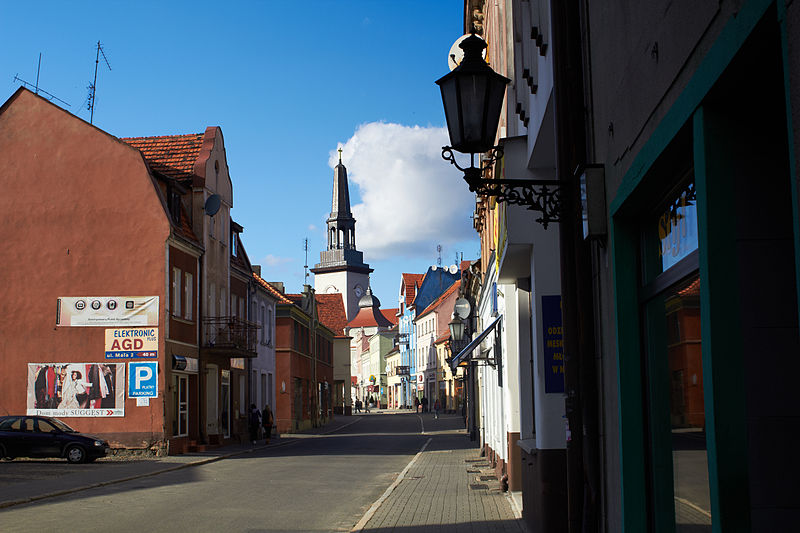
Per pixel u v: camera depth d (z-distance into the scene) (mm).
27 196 32406
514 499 16609
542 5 8680
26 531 12695
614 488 5977
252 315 46594
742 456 3473
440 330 96750
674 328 4973
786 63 2703
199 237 36344
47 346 31625
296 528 13359
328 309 107188
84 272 31922
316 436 50531
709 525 4340
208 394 38031
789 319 3477
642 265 5723
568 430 6551
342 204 161250
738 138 3549
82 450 27766
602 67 6086
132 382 31312
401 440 44312
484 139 6379
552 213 6676
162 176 33250
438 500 17188
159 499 17453
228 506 16266
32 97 32906
